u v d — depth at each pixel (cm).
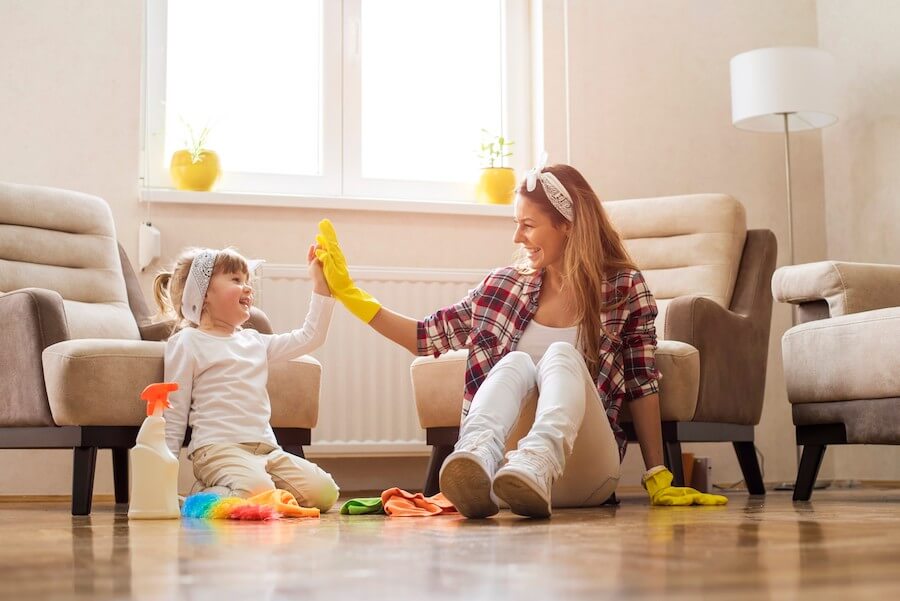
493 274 211
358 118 375
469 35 394
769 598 64
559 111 382
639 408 213
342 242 357
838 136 404
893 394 217
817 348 239
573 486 192
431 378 266
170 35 363
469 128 391
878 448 378
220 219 345
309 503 204
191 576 83
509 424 168
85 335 269
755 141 402
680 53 396
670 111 392
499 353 204
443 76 390
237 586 76
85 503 204
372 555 100
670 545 105
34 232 282
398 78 386
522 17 394
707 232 319
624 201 338
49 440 210
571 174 209
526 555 97
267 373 229
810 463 242
